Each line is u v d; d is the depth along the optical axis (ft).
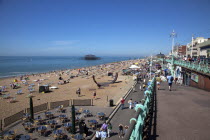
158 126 15.60
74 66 384.06
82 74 203.00
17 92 104.58
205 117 17.89
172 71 88.94
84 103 73.46
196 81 51.42
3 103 83.56
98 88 116.06
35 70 290.35
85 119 55.52
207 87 43.50
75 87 122.31
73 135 42.68
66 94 100.42
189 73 59.36
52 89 116.57
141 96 81.61
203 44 111.55
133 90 92.43
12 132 44.19
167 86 44.57
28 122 50.24
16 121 55.42
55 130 44.83
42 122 54.54
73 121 44.34
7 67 355.36
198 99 26.71
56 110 65.92
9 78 180.45
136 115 9.39
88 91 107.14
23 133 46.96
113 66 310.24
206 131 14.40
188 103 24.09
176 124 16.07
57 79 168.14
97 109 65.87
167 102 24.77
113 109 64.75
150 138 13.26
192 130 14.64
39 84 138.92
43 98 92.27
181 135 13.74
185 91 35.06
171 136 13.60
